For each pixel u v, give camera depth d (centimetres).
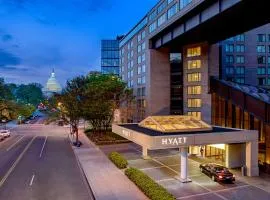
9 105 11362
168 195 2477
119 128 3994
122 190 2816
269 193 2788
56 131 8681
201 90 5747
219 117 5331
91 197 2655
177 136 3002
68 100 6122
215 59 5856
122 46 9925
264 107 4044
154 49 6600
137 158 4419
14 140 6612
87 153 4847
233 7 3447
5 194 2728
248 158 3422
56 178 3300
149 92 6594
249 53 8144
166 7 5312
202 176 3372
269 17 3947
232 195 2727
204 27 4497
